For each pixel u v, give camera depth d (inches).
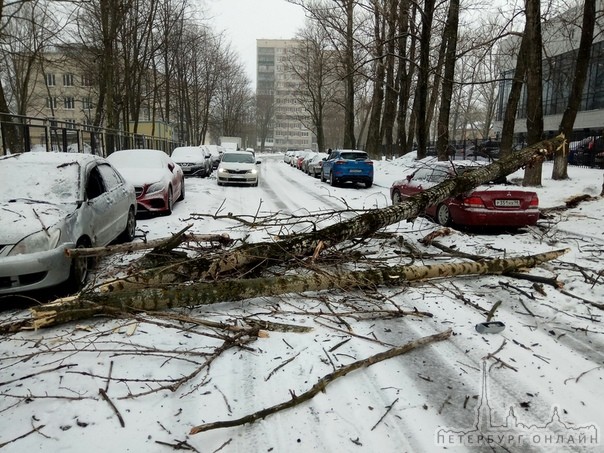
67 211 203.3
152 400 118.5
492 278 222.7
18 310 179.6
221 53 2018.9
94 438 103.6
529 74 516.4
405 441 104.0
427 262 245.6
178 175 491.2
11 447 100.2
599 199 437.7
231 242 245.3
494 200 317.1
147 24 1143.6
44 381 126.8
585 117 1269.7
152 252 213.6
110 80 869.2
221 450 100.6
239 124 3176.7
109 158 457.4
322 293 197.2
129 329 157.8
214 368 135.5
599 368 135.9
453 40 710.5
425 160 476.4
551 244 288.5
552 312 178.7
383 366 137.5
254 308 180.5
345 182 756.0
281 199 554.6
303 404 117.5
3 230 175.8
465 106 2434.8
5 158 237.5
